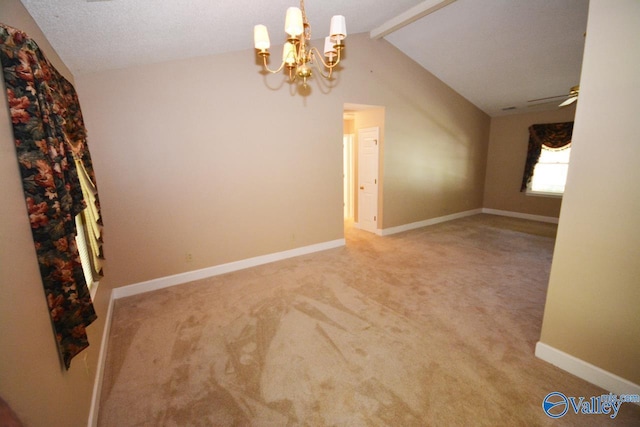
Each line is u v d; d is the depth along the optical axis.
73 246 1.39
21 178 1.09
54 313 1.20
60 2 1.55
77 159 1.88
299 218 4.02
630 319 1.58
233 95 3.31
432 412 1.57
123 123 2.83
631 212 1.51
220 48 3.02
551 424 1.49
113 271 2.96
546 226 5.54
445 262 3.74
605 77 1.52
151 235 3.09
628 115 1.47
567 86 4.62
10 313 0.89
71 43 2.02
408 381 1.79
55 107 1.38
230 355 2.06
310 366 1.94
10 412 0.70
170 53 2.77
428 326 2.35
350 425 1.51
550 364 1.90
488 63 4.45
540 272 3.39
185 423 1.55
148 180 3.00
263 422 1.54
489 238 4.81
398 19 3.65
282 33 3.05
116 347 2.17
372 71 4.37
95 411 1.57
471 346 2.10
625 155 1.50
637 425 1.47
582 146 1.64
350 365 1.94
